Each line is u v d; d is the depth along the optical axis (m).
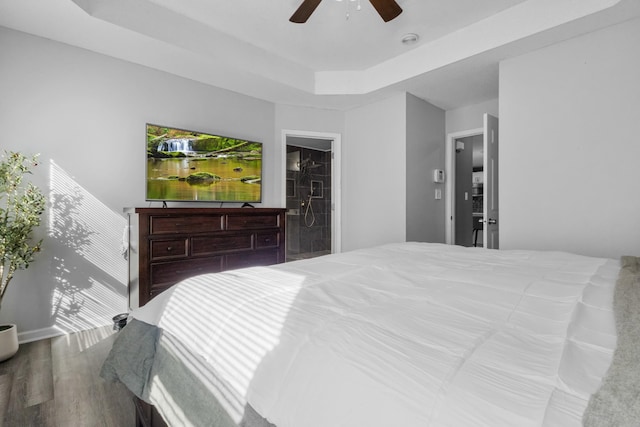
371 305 0.89
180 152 3.02
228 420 0.71
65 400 1.60
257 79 3.19
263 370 0.68
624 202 2.25
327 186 6.82
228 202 3.38
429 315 0.81
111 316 2.70
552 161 2.55
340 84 3.60
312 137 4.16
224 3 2.42
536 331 0.71
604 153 2.32
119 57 2.73
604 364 0.56
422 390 0.51
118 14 2.26
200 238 2.70
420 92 3.57
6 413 1.50
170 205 3.03
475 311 0.84
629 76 2.21
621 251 2.26
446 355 0.60
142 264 2.39
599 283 1.07
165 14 2.48
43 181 2.41
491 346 0.63
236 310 0.89
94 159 2.63
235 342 0.78
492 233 3.18
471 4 2.43
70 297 2.52
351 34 2.84
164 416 0.94
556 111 2.53
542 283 1.08
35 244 2.36
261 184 3.69
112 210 2.71
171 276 2.54
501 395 0.48
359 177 4.11
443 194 4.19
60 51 2.48
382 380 0.55
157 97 2.97
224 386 0.74
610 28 2.28
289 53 3.20
